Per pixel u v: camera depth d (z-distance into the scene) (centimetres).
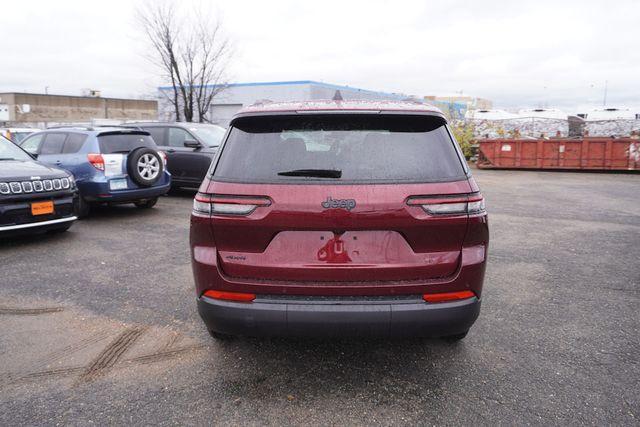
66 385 292
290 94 3497
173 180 1056
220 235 268
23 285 469
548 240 664
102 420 257
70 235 687
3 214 571
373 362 320
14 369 311
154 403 273
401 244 263
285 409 267
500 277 498
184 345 344
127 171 798
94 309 409
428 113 279
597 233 709
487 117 2572
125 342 348
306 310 258
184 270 518
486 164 1839
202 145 1015
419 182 261
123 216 842
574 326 376
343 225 258
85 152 784
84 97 5369
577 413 262
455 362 320
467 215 262
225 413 263
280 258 264
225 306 266
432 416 260
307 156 267
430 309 260
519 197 1097
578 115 2827
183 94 2739
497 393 282
